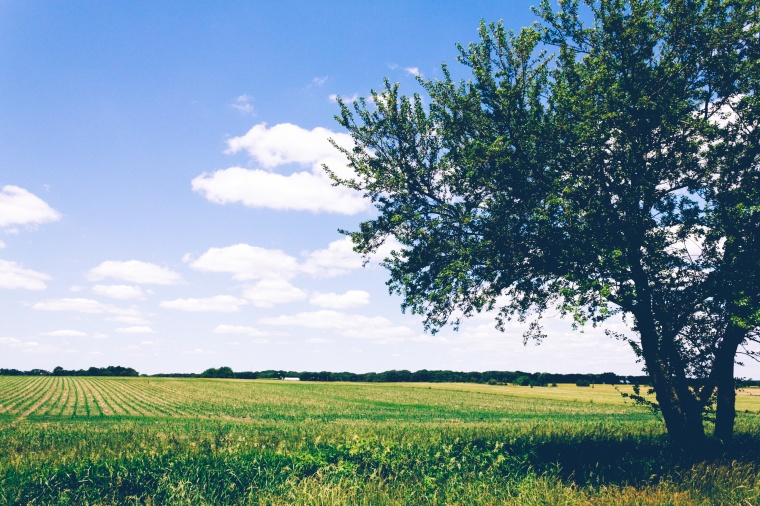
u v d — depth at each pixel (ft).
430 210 42.88
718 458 37.01
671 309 40.14
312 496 28.09
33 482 30.96
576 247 36.40
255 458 37.09
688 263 39.24
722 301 37.40
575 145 36.45
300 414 145.07
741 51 37.19
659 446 44.78
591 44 39.70
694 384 45.34
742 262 35.04
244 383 351.87
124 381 350.64
